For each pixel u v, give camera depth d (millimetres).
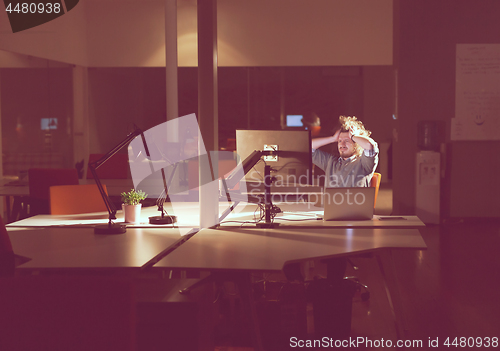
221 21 8617
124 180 5270
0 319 1438
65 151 8367
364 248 2312
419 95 6438
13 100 6902
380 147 9758
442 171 6355
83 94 8938
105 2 8742
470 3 6273
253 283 3082
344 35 8539
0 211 6234
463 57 6332
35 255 2193
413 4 6363
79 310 1433
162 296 2088
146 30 8758
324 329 2771
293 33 8578
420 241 2463
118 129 9039
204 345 2195
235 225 2914
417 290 3658
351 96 9008
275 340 2771
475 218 6496
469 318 3098
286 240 2506
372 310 3275
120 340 1433
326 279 2850
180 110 8844
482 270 4184
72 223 3025
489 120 6371
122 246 2377
